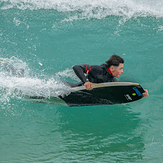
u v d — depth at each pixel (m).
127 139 13.34
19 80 15.68
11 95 15.71
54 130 14.05
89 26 24.28
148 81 17.95
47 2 27.66
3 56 19.75
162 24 24.50
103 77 14.23
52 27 23.94
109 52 20.72
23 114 15.24
